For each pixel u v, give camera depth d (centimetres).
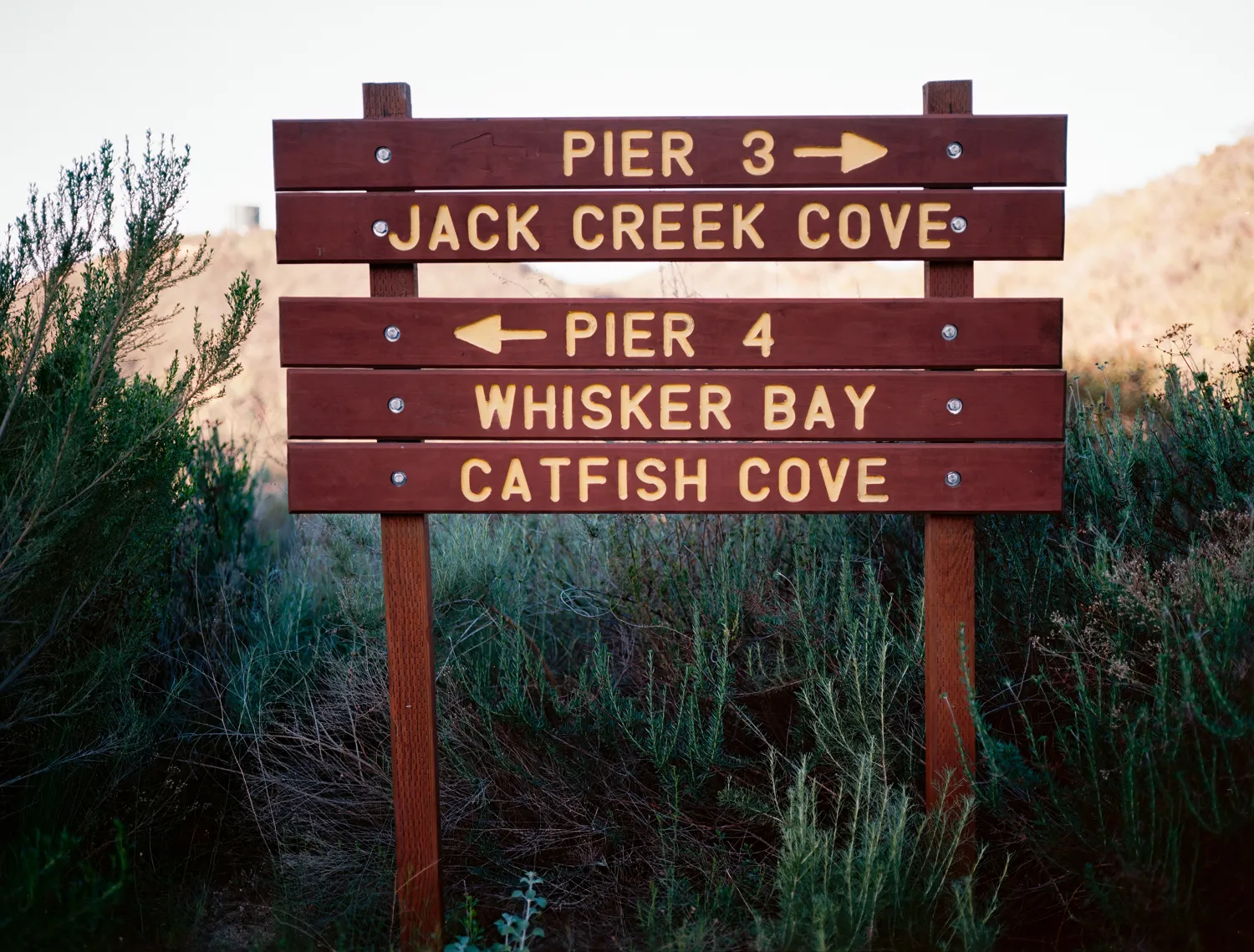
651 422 227
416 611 229
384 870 251
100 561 256
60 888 198
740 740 271
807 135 225
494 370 226
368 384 226
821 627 277
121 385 273
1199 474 283
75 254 252
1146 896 183
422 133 224
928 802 231
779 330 226
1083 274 1226
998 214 224
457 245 226
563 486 227
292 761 294
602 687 269
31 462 237
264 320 1461
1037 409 224
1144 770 201
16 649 252
